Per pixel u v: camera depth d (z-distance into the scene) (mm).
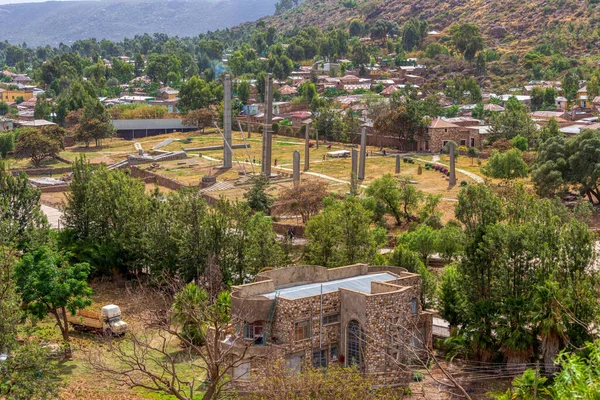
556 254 65562
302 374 49781
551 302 61000
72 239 95938
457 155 168750
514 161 135000
